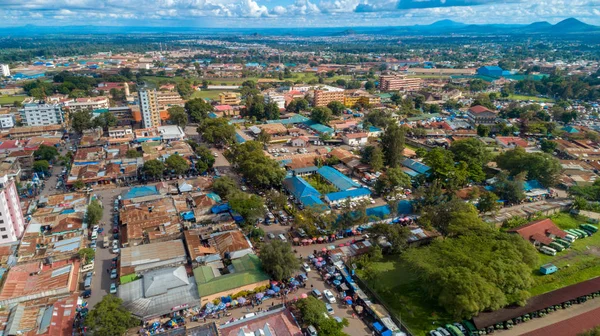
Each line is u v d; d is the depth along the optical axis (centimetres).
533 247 10100
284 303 9250
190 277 9694
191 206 13975
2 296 8919
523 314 8662
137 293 8950
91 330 7750
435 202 13612
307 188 14900
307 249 11606
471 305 8031
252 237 12025
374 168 17112
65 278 9600
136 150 19612
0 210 10894
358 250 11219
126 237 11794
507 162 16850
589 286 9688
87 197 14788
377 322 8581
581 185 16062
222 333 7956
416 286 9956
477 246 9738
